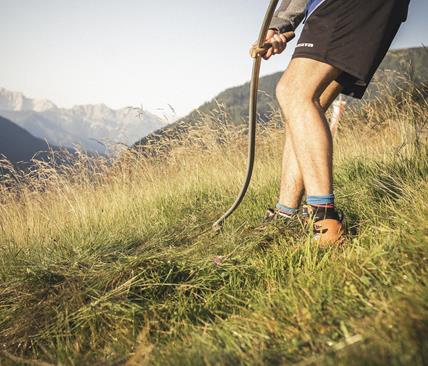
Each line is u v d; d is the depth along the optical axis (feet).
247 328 5.20
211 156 22.88
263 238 7.91
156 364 4.86
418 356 3.53
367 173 12.14
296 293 5.67
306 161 7.11
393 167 10.96
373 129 18.08
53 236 13.60
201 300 6.91
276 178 15.40
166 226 11.86
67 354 5.95
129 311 6.64
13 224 17.13
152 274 7.47
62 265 8.87
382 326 4.19
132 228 12.87
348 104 20.66
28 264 9.55
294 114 7.17
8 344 6.89
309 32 7.11
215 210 12.64
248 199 12.67
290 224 7.93
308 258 6.50
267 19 7.30
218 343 5.08
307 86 7.14
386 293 5.03
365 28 6.76
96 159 23.26
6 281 8.89
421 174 9.93
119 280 7.73
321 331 4.68
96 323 6.79
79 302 7.32
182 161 23.04
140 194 18.86
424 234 5.91
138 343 5.86
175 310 6.66
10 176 21.08
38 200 20.34
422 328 3.94
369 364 3.59
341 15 6.79
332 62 6.89
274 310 5.50
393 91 15.67
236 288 6.82
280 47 7.88
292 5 7.82
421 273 5.19
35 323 7.26
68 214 17.60
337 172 13.55
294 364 4.21
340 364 3.72
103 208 17.13
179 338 5.85
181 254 8.08
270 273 6.76
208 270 7.34
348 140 19.29
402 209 7.55
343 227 7.14
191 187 18.38
